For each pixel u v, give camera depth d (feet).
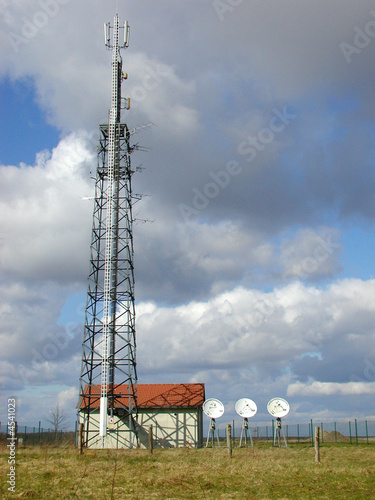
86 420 179.83
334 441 209.26
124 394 177.78
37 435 177.99
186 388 196.75
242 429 166.91
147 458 115.24
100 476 88.84
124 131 196.75
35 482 82.17
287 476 92.32
